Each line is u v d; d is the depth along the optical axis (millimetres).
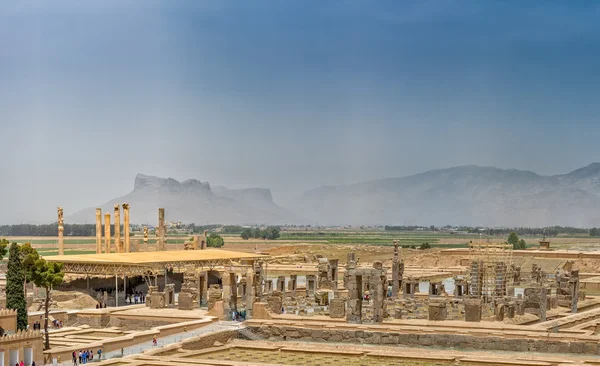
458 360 93938
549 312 134500
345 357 99062
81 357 95250
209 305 130750
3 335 94188
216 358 99000
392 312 131125
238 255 193125
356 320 116812
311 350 102188
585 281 196875
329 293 166500
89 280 168875
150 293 139250
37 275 105312
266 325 118312
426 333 108500
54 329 122000
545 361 90625
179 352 100875
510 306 122812
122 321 129000
